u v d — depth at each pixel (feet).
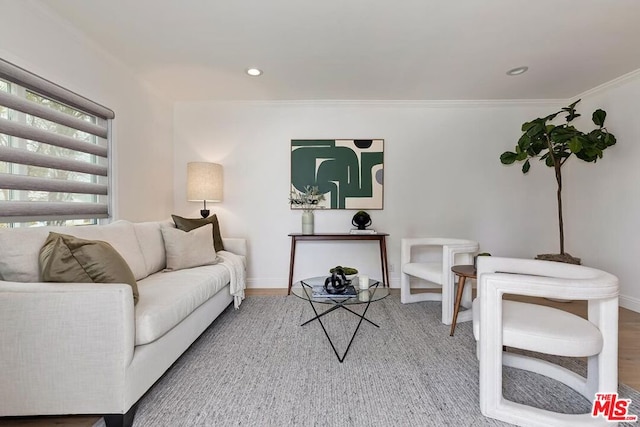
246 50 8.11
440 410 4.68
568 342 4.20
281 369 5.87
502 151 12.20
